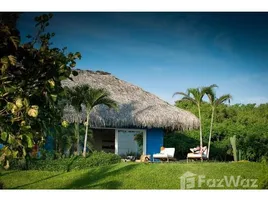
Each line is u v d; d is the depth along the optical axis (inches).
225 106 1357.0
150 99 856.3
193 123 803.4
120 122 744.3
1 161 170.6
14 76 183.6
